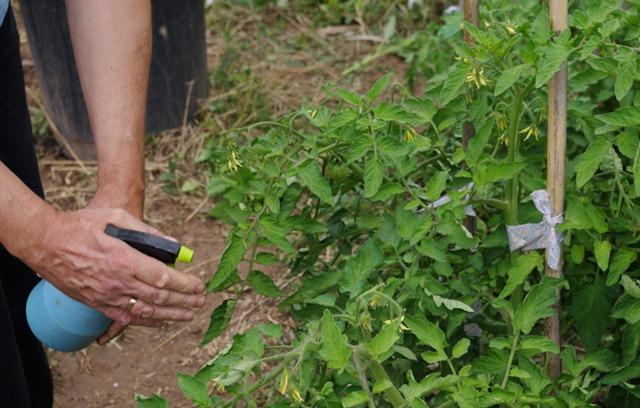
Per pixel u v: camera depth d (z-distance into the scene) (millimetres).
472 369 1934
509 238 2049
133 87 2182
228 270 1949
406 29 4691
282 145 2084
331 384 1774
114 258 1875
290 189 2098
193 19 3912
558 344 2078
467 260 2119
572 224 1981
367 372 1922
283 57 4523
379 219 2180
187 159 3936
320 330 1747
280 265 3322
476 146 2014
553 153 1951
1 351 2037
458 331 2150
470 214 2174
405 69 4406
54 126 3994
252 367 1679
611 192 2164
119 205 2131
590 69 2201
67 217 1887
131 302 1949
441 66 3684
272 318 3133
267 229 1986
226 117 4074
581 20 1881
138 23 2189
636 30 1948
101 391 2967
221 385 1654
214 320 2062
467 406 1772
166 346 3105
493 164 1974
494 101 2189
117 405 2920
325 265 2357
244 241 1975
